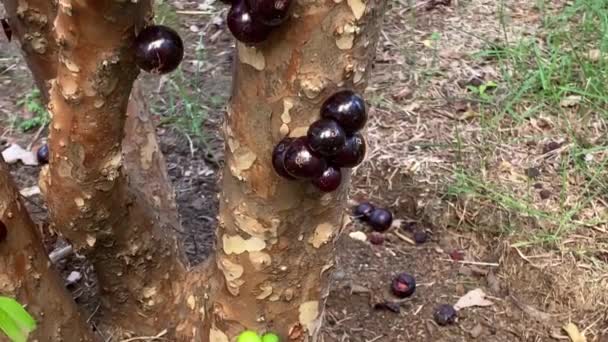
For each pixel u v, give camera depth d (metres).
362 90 0.48
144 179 0.72
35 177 0.96
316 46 0.44
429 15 1.26
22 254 0.56
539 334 0.78
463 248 0.88
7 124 1.06
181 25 1.26
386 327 0.79
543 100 1.04
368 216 0.89
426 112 1.05
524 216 0.88
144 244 0.64
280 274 0.55
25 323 0.39
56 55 0.65
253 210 0.52
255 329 0.58
